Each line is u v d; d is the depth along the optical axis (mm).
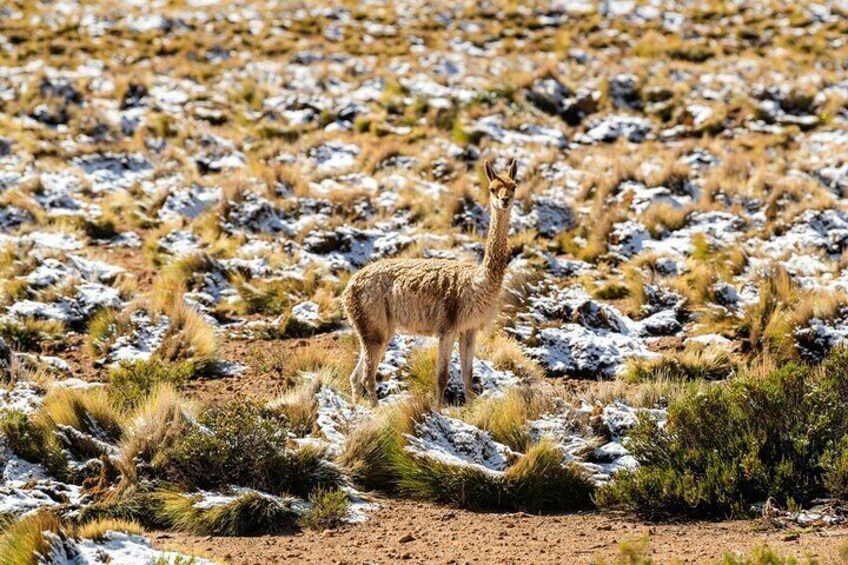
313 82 108188
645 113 101500
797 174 75375
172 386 41719
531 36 128375
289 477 32625
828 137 91188
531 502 31719
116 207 72250
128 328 50094
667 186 72562
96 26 131625
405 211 69312
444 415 35969
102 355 48375
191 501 30438
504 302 52531
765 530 27188
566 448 33781
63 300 53500
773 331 47625
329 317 53812
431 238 64062
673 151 84312
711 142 88625
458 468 32062
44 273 56125
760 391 32125
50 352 48781
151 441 33469
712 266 58031
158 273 60812
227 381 45844
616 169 74500
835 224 63094
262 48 122125
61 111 95500
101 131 91000
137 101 101125
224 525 29625
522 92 102125
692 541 26422
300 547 27578
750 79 108625
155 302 52500
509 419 35188
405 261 40531
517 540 27609
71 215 69062
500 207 36688
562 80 106312
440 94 101938
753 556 22500
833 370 34000
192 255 59406
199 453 32250
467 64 112625
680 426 32375
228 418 33156
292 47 121938
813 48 121938
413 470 32812
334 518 29875
